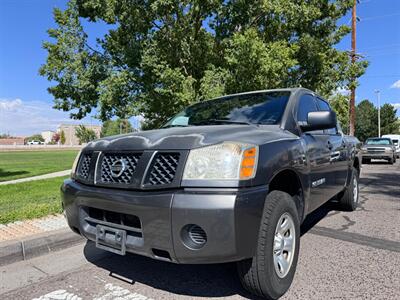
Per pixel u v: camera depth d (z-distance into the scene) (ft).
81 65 36.63
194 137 9.23
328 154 14.49
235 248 8.24
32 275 12.16
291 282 10.39
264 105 13.21
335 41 49.21
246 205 8.35
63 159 95.30
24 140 449.06
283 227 10.09
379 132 188.75
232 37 33.40
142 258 13.53
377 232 16.72
